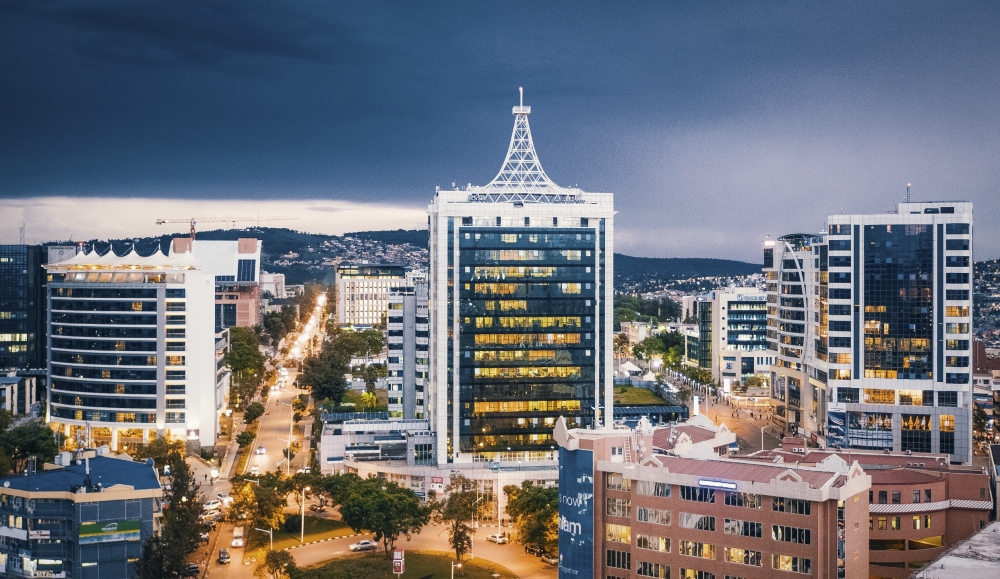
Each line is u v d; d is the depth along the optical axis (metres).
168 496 193.00
